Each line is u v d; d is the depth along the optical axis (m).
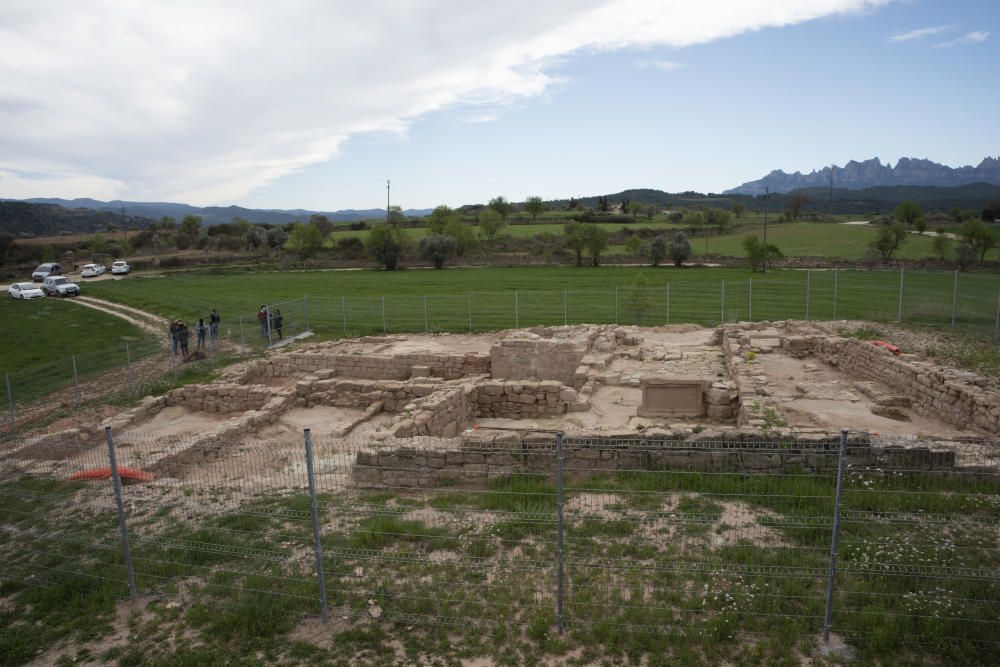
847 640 6.59
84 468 12.83
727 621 6.71
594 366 22.67
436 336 35.28
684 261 71.94
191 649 7.09
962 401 14.67
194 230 131.00
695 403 17.42
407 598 7.62
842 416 15.58
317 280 66.12
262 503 10.59
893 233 64.50
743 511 8.96
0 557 9.52
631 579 7.64
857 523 8.39
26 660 7.18
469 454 11.18
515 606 7.34
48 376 27.22
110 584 8.55
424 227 133.38
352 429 17.88
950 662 6.21
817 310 38.09
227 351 31.66
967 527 8.06
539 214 149.25
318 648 6.94
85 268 77.50
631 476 10.46
